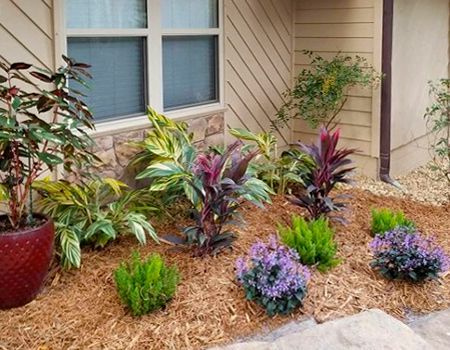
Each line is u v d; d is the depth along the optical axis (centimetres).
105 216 388
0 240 308
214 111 536
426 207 519
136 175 471
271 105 604
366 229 444
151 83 475
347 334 290
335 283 352
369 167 593
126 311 316
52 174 412
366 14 561
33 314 317
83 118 362
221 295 332
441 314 335
